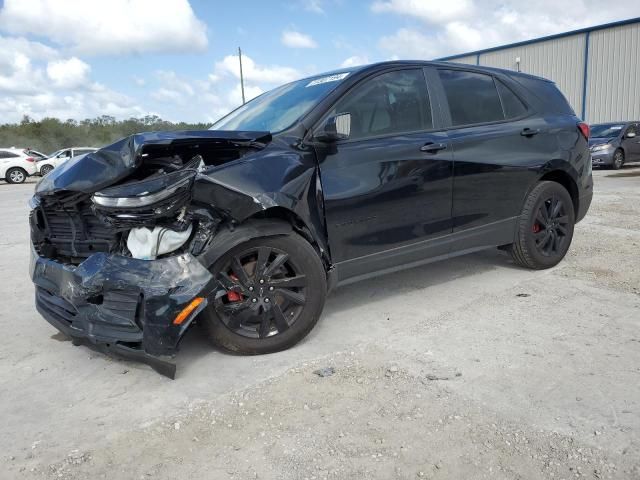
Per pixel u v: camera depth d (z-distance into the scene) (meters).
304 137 3.46
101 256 2.97
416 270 5.16
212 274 3.00
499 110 4.58
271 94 4.44
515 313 3.90
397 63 4.05
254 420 2.63
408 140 3.86
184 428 2.60
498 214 4.47
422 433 2.45
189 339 3.66
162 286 2.82
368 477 2.17
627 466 2.17
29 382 3.16
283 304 3.42
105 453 2.42
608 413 2.54
